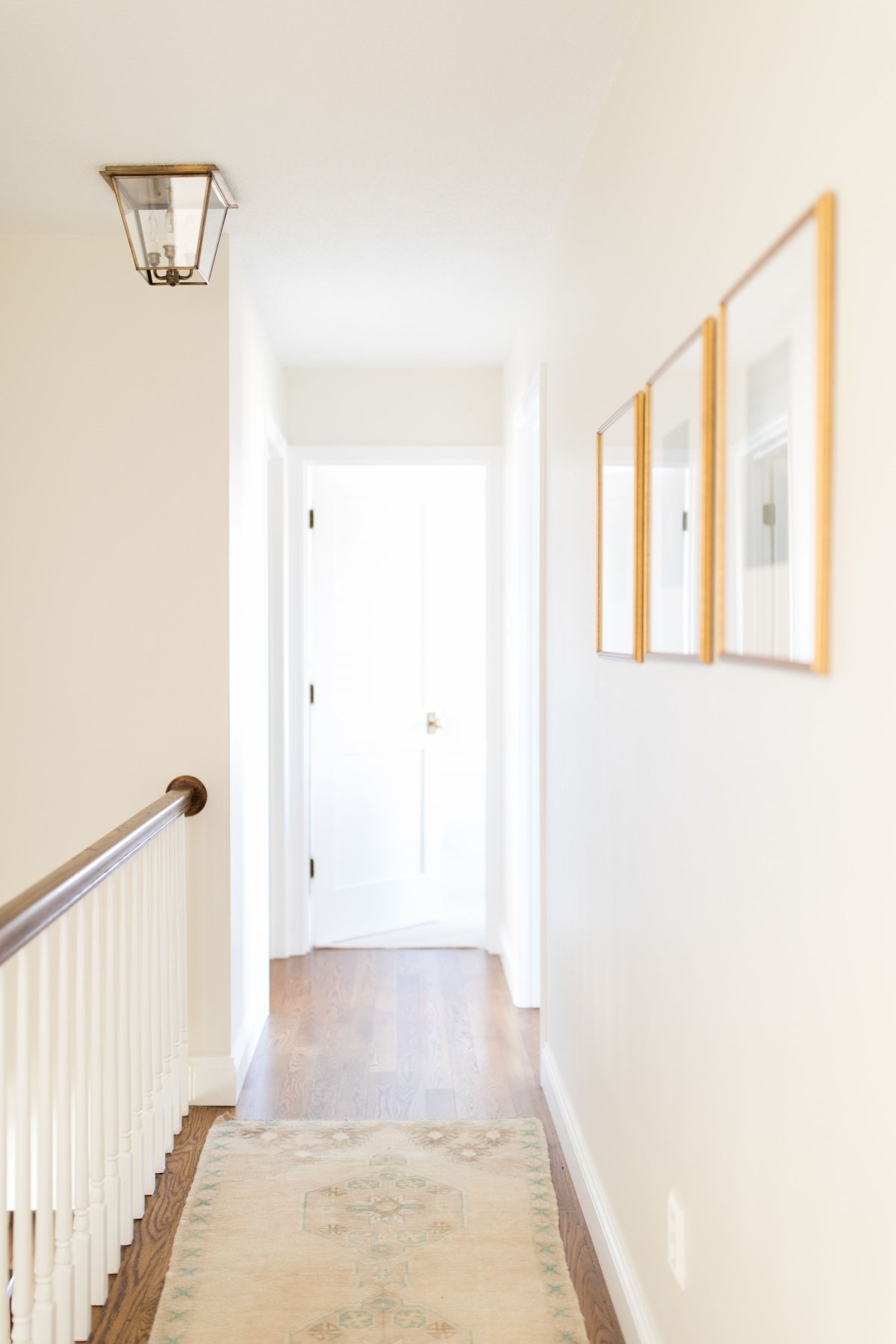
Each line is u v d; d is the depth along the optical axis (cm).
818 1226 115
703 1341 160
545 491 334
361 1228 249
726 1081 148
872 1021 101
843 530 105
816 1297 115
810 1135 117
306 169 275
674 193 176
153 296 322
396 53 219
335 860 508
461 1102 323
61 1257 195
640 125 203
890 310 95
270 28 210
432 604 546
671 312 178
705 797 158
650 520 191
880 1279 100
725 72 147
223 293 323
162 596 323
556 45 216
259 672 394
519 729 413
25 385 321
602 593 238
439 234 319
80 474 322
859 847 103
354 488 512
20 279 321
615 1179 226
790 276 117
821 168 112
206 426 323
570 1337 211
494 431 474
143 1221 255
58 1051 195
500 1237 246
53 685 322
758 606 129
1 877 322
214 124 250
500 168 274
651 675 192
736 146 142
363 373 472
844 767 106
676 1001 176
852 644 103
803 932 118
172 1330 211
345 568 510
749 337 131
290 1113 315
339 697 508
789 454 117
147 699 323
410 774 538
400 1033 384
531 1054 362
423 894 545
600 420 244
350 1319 215
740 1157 142
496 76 228
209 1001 323
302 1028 389
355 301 379
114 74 228
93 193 290
